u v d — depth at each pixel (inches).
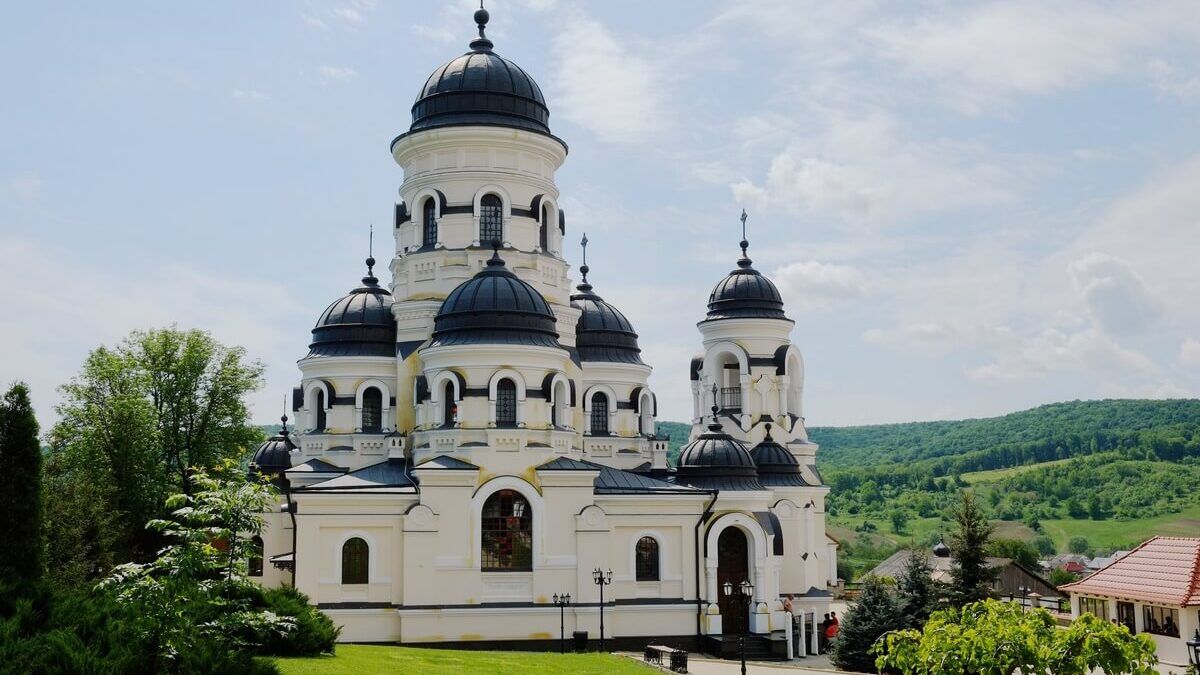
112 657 1114.1
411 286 2682.1
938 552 3383.4
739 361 3016.7
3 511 1331.2
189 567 1182.3
